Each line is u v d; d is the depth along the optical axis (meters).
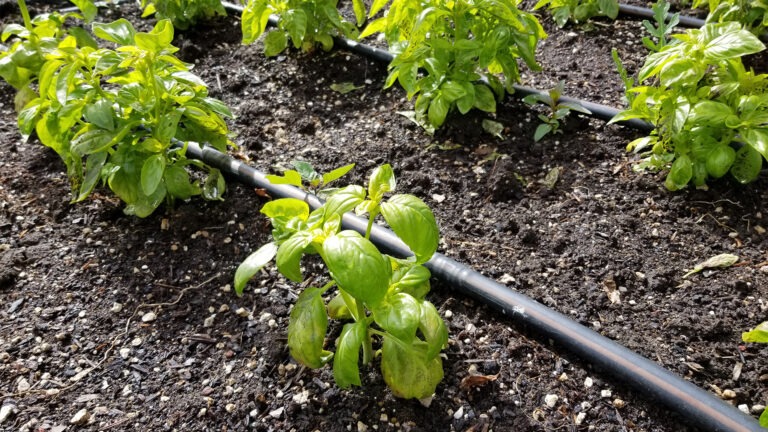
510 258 0.39
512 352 0.33
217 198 0.43
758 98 0.38
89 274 0.39
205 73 0.61
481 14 0.47
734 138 0.42
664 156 0.43
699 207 0.42
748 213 0.42
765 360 0.32
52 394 0.32
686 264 0.38
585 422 0.30
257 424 0.30
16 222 0.43
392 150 0.50
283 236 0.28
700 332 0.34
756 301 0.36
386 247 0.40
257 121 0.54
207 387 0.32
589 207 0.43
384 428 0.30
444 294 0.37
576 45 0.62
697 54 0.38
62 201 0.45
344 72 0.60
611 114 0.51
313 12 0.60
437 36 0.49
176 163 0.42
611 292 0.37
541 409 0.31
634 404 0.31
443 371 0.32
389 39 0.51
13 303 0.37
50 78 0.37
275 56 0.63
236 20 0.71
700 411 0.29
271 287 0.38
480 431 0.30
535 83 0.57
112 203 0.44
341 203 0.26
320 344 0.28
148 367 0.33
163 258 0.40
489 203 0.44
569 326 0.33
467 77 0.48
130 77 0.37
